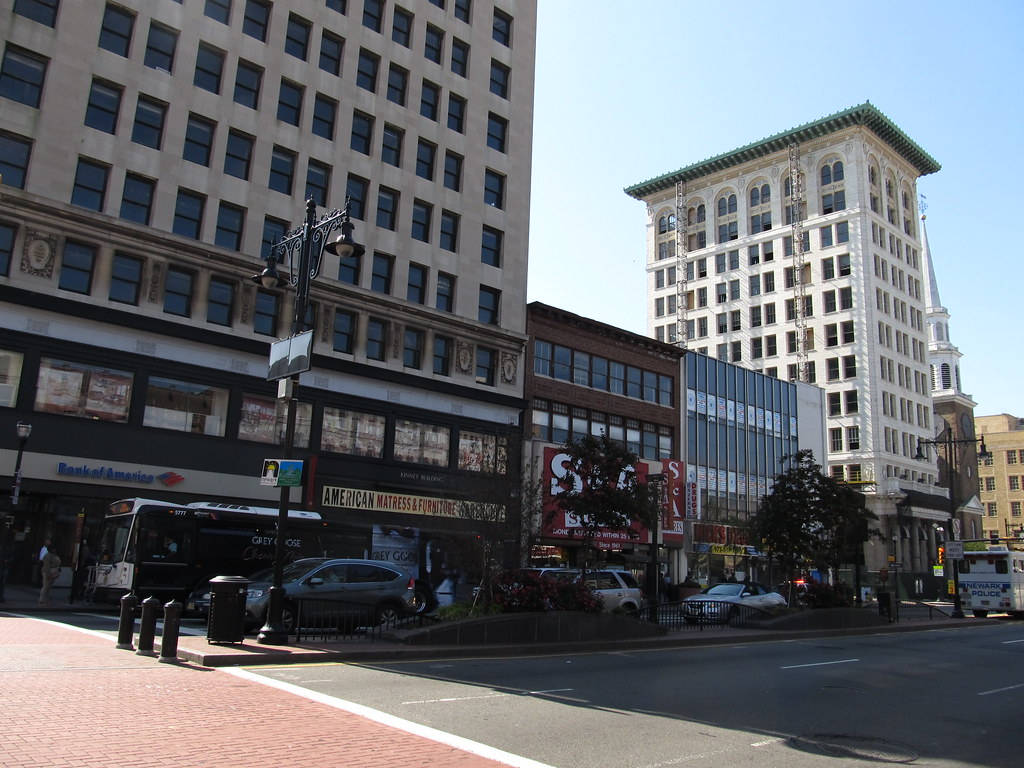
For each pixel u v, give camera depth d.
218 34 32.59
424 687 11.63
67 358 27.48
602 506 28.38
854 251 78.38
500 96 42.97
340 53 36.56
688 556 46.03
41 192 27.41
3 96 27.34
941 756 8.58
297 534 25.48
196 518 23.72
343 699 10.32
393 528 33.19
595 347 44.28
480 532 27.42
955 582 37.88
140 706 9.09
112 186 29.06
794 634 24.86
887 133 82.44
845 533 30.83
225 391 30.95
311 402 33.06
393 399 35.41
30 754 6.88
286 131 33.97
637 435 45.59
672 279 91.94
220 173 31.81
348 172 35.59
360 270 35.44
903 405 79.75
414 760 7.36
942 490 82.56
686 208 92.31
